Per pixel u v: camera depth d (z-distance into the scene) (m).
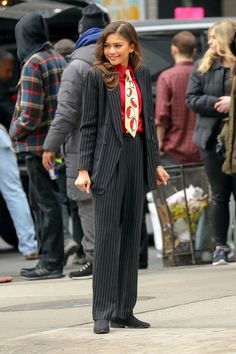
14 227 20.47
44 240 15.78
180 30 20.41
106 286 10.93
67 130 14.48
